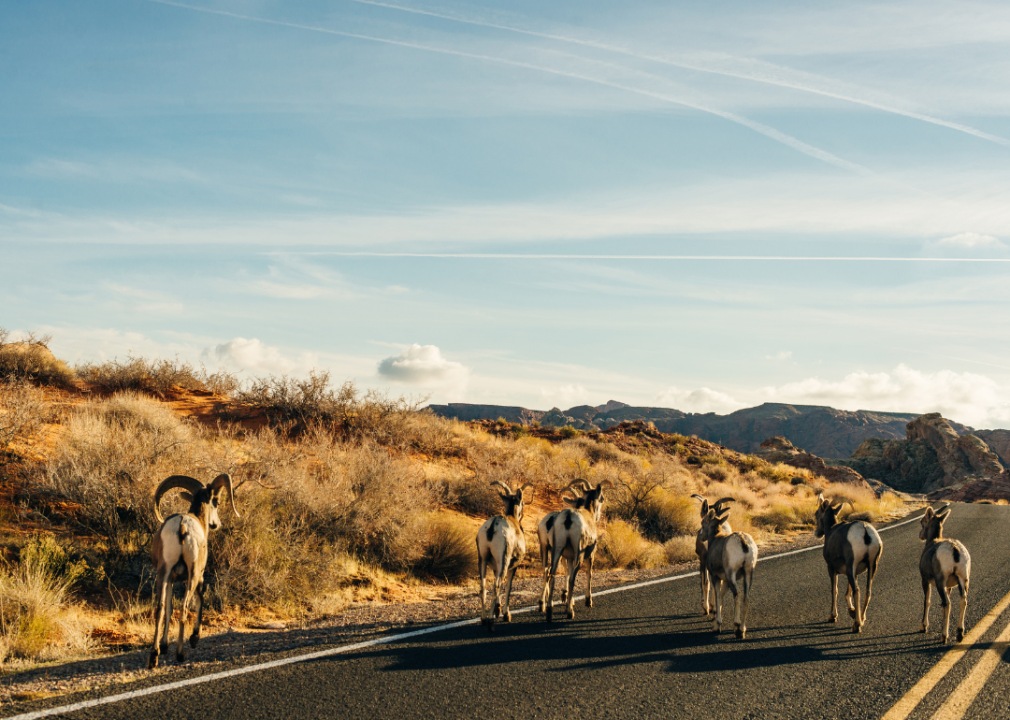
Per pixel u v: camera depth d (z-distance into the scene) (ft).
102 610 27.50
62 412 49.78
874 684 21.11
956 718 18.35
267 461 41.70
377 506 42.80
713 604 33.60
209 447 43.19
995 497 180.45
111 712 17.04
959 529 71.67
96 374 68.59
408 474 48.44
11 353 60.39
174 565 21.84
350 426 66.95
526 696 19.35
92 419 43.01
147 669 20.72
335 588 35.35
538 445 88.99
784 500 100.73
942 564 26.94
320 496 40.88
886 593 36.96
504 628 27.35
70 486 33.19
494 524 28.35
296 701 18.26
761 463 161.17
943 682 21.36
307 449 51.31
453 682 20.31
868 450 351.05
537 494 67.00
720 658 23.77
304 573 34.06
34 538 29.96
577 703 18.90
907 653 24.80
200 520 24.09
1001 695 20.26
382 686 19.70
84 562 29.27
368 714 17.54
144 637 25.25
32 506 34.14
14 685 18.92
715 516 30.78
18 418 39.70
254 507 36.27
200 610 23.70
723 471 129.18
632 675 21.59
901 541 61.98
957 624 28.60
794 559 50.14
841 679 21.59
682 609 32.19
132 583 30.35
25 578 26.45
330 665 21.53
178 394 70.69
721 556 27.73
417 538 42.60
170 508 33.27
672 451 145.18
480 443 76.59
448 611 31.22
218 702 17.95
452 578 42.88
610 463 97.76
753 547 27.20
